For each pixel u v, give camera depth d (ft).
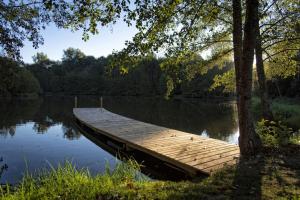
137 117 63.52
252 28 17.22
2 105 92.12
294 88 84.64
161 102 119.14
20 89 147.54
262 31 31.37
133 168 17.49
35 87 161.79
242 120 18.21
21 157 28.48
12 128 46.93
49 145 34.22
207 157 21.43
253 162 16.48
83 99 141.38
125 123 43.16
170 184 14.01
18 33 23.17
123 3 13.17
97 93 198.90
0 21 22.12
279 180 13.47
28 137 39.32
